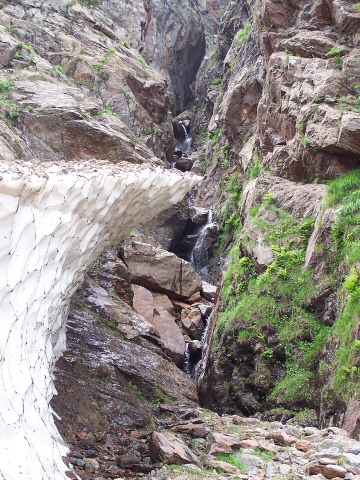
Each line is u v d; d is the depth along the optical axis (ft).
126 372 39.91
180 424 34.35
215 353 46.52
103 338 42.60
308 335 39.58
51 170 21.12
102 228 29.30
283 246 45.75
